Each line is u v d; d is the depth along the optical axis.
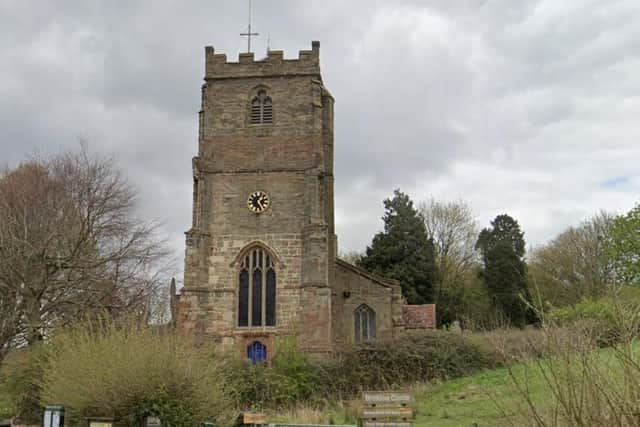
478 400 26.00
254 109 45.66
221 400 20.52
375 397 20.34
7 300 40.47
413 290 64.38
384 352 37.94
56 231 42.84
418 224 67.38
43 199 46.22
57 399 20.30
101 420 16.11
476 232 78.81
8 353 39.34
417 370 37.25
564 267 65.75
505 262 67.38
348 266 48.25
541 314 8.98
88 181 49.22
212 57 46.25
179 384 19.11
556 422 8.07
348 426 19.95
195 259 42.81
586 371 8.04
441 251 77.12
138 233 47.94
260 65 45.84
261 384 34.41
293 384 35.03
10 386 31.16
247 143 44.94
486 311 67.06
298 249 43.12
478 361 37.16
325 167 49.91
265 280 43.09
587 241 62.41
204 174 44.50
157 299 45.12
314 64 45.62
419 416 24.33
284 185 44.16
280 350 37.09
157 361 19.20
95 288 43.12
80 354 20.47
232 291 42.78
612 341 8.48
